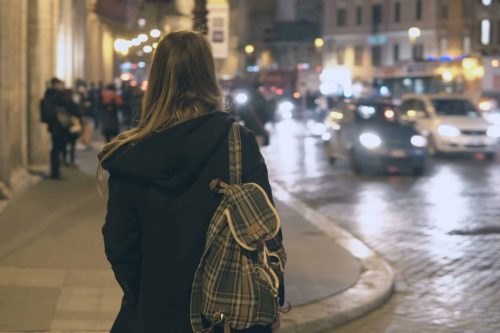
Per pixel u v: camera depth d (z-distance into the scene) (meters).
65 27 27.44
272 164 24.50
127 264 3.48
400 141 21.45
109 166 3.40
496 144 27.09
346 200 17.09
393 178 21.14
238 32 112.75
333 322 8.19
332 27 98.81
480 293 9.73
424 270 10.88
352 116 22.77
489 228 13.95
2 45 13.61
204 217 3.38
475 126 26.98
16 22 15.96
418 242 12.72
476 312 8.91
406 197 17.58
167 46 3.47
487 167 24.25
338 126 23.42
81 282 8.82
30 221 12.27
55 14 20.72
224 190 3.36
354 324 8.39
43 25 19.09
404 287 9.95
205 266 3.33
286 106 56.28
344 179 20.83
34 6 18.14
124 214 3.44
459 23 88.31
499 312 8.92
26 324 7.46
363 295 9.01
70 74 28.47
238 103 19.53
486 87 48.50
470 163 25.55
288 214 14.53
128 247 3.46
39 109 18.30
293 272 9.91
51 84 17.33
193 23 11.38
